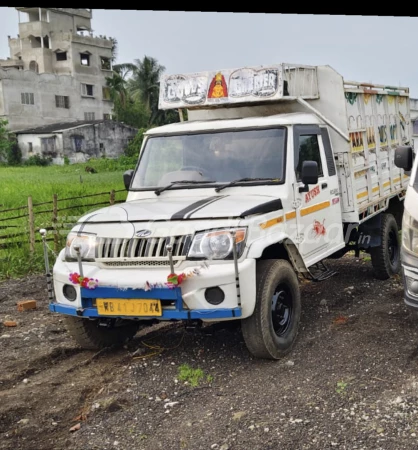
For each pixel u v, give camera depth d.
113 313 5.12
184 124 6.61
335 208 6.89
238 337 6.11
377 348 5.51
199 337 6.19
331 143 7.03
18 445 4.11
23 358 5.78
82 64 58.69
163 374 5.25
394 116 9.12
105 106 60.62
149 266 5.07
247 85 6.62
